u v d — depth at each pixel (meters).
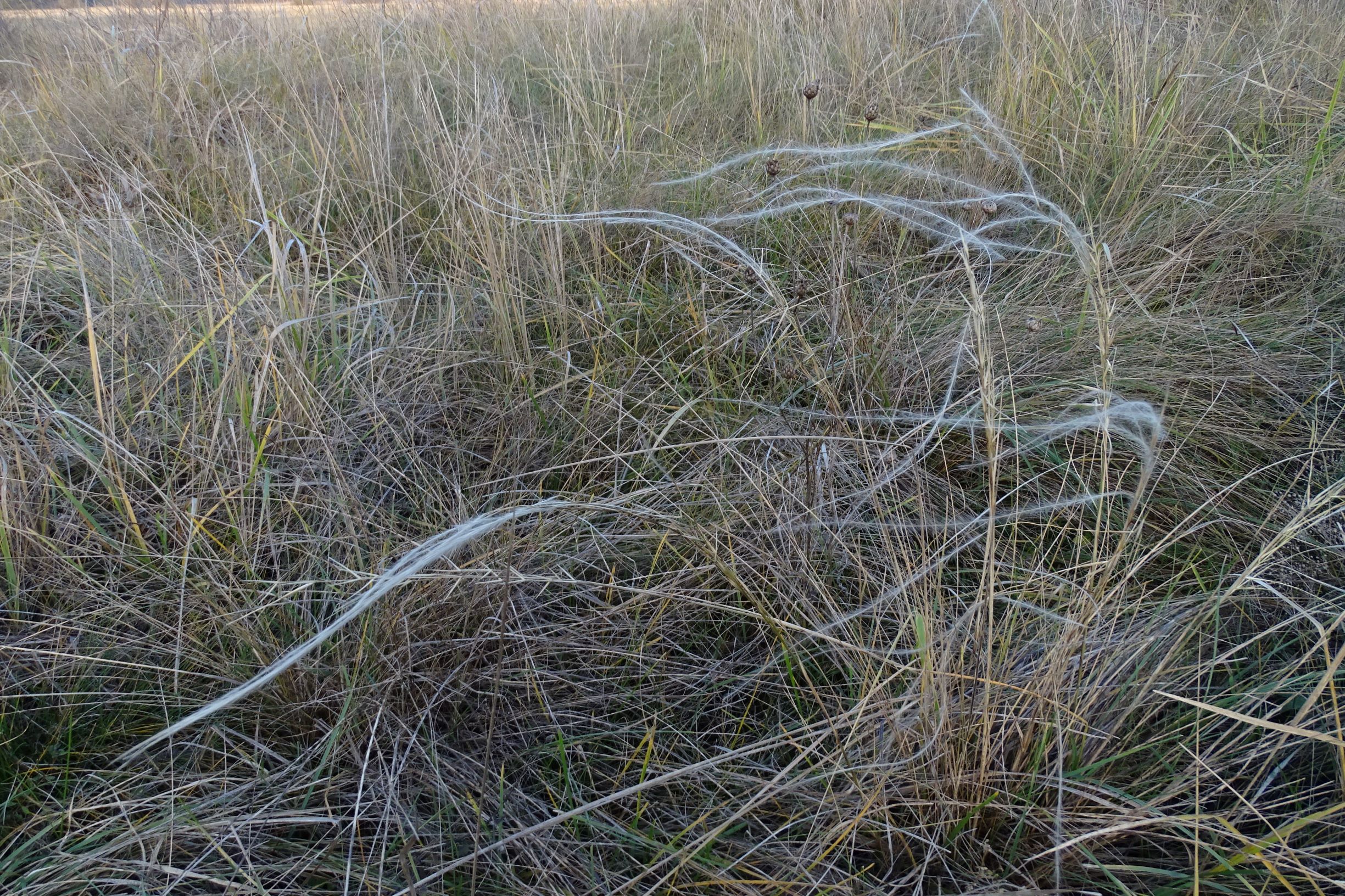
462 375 2.44
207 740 1.56
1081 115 3.18
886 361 2.32
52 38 5.04
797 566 1.81
